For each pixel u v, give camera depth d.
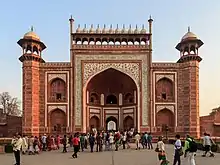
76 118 26.64
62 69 27.00
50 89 26.86
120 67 27.11
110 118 29.36
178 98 26.67
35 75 26.41
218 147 15.76
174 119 26.47
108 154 14.64
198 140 21.44
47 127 26.39
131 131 25.12
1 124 27.38
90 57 27.16
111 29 27.67
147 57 27.11
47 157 13.49
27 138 15.40
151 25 27.58
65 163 11.03
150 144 18.42
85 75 27.03
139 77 27.02
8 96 45.09
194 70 26.27
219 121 27.27
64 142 16.47
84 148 18.42
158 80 26.94
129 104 28.56
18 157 10.30
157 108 26.67
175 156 9.52
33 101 25.98
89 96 28.44
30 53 26.47
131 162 11.13
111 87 29.19
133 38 27.69
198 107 26.06
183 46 27.06
